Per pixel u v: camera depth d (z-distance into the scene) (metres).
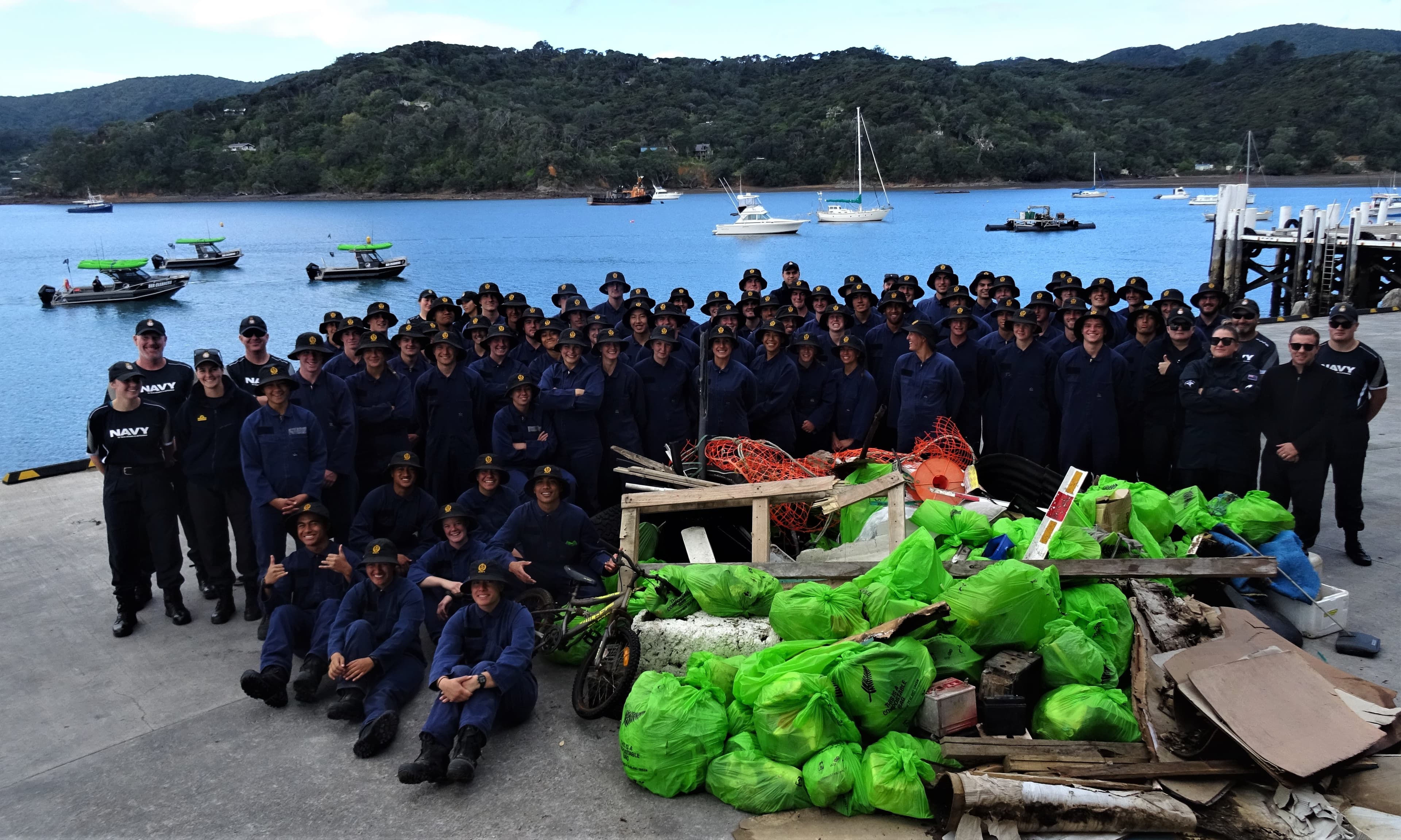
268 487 5.80
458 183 175.38
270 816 4.06
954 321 7.97
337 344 7.86
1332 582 6.14
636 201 143.88
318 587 5.30
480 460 5.93
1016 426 7.53
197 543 6.51
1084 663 4.30
